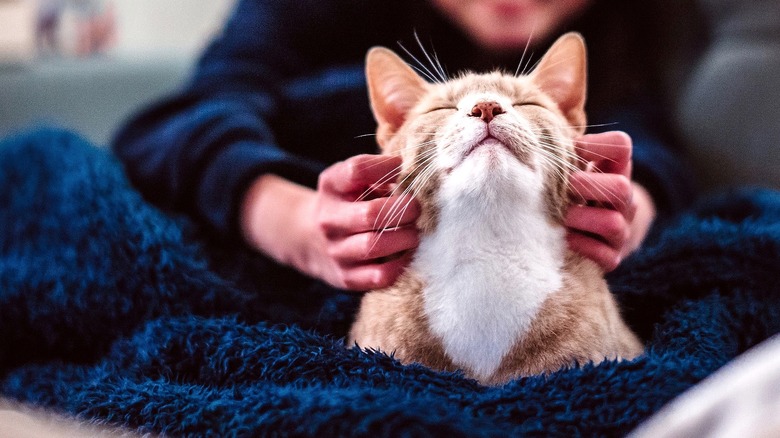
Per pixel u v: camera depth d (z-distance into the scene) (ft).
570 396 1.74
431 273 2.04
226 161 2.57
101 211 2.45
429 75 2.49
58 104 3.61
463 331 1.98
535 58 2.58
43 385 2.19
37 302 2.35
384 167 2.09
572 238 2.10
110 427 1.85
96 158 2.65
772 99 3.16
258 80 3.05
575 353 1.94
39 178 2.61
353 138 2.72
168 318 2.23
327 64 3.21
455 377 1.86
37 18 4.06
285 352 1.97
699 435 1.47
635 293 2.28
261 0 3.26
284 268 2.52
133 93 3.86
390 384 1.82
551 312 1.98
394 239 2.05
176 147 2.68
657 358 1.84
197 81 3.11
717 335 2.05
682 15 3.39
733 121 3.21
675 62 3.42
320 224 2.18
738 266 2.35
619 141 2.16
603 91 3.12
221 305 2.29
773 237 2.40
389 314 2.05
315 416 1.64
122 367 2.15
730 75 3.25
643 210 2.60
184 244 2.45
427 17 2.81
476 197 2.00
